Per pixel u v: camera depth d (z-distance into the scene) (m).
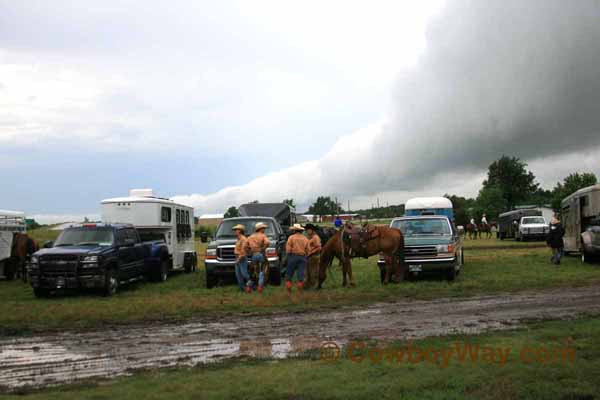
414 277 16.53
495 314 9.95
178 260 20.23
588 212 21.73
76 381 6.40
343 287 14.14
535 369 6.22
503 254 25.89
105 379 6.45
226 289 14.77
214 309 11.21
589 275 15.64
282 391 5.66
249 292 13.80
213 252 15.42
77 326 9.77
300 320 9.85
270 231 16.64
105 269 13.88
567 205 24.17
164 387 5.90
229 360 7.15
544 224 43.00
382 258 14.95
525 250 29.39
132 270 15.66
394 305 11.23
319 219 87.75
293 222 26.77
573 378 5.91
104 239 14.91
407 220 16.92
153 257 17.39
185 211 21.50
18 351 7.96
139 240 16.75
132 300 12.91
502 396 5.36
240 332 8.98
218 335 8.78
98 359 7.44
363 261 25.33
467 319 9.52
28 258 19.02
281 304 11.65
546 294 12.20
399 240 14.53
